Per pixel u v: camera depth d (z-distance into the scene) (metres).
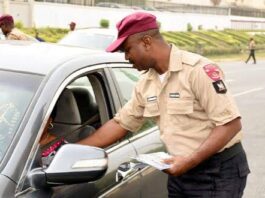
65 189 2.59
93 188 2.79
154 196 3.53
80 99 3.46
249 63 30.14
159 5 46.78
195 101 2.80
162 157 2.81
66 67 2.94
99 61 3.31
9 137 2.51
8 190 2.30
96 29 13.99
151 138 3.60
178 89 2.80
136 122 3.12
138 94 3.02
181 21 45.56
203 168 2.91
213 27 50.41
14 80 2.78
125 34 2.74
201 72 2.76
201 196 2.95
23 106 2.64
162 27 43.28
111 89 3.37
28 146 2.48
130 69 3.71
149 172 3.43
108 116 3.33
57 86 2.78
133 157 3.09
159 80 2.87
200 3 61.34
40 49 3.24
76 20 36.00
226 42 42.94
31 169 2.45
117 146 3.25
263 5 76.88
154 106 2.89
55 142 3.10
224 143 2.77
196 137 2.83
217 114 2.75
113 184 2.99
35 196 2.38
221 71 2.86
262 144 8.49
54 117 3.27
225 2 66.81
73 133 3.33
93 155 2.48
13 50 3.13
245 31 53.75
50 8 34.09
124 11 39.41
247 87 16.75
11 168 2.38
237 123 2.79
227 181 2.92
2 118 2.61
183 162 2.77
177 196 3.06
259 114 11.49
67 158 2.43
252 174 6.80
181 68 2.78
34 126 2.56
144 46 2.76
